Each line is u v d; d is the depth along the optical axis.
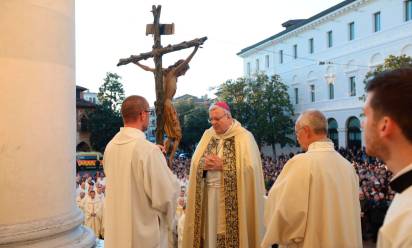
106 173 3.50
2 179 2.80
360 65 31.77
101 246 4.51
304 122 3.09
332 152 3.03
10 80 2.83
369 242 10.41
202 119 46.88
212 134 4.61
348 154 27.25
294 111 40.28
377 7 29.92
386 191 11.60
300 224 2.87
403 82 1.17
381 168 15.65
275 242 2.90
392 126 1.18
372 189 11.80
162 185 3.28
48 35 3.00
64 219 3.04
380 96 1.20
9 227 2.76
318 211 2.84
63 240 3.01
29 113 2.88
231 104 37.75
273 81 37.12
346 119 33.34
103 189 12.99
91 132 45.72
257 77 37.91
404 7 27.81
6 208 2.80
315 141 3.07
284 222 2.88
